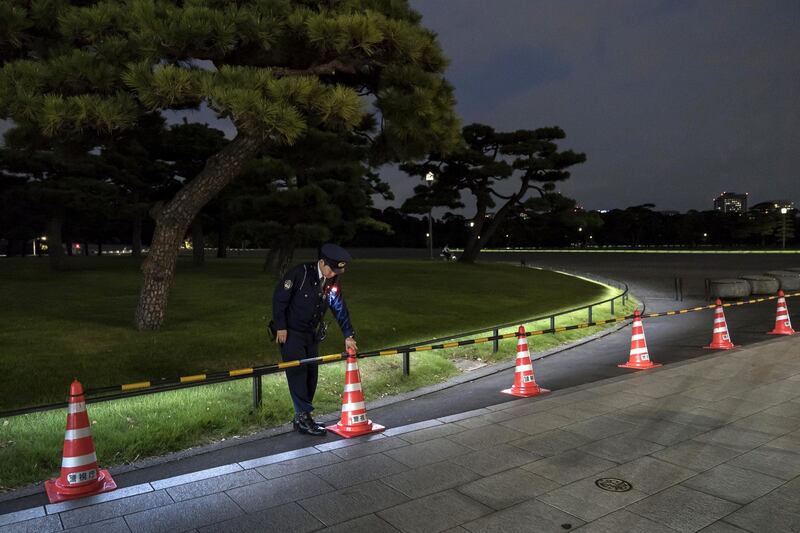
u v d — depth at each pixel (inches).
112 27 384.8
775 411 246.2
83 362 338.6
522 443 208.5
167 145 1088.8
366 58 448.8
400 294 773.9
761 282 878.4
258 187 900.0
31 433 220.2
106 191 1090.1
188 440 225.0
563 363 403.9
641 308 788.0
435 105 462.0
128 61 374.0
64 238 2568.9
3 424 227.3
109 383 308.3
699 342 481.7
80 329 438.3
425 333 505.4
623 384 301.4
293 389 226.2
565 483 171.3
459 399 297.0
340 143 685.3
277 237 853.2
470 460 192.1
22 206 1181.7
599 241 5216.5
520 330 308.5
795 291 946.7
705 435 215.0
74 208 1057.5
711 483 170.1
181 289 732.7
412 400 299.1
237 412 253.6
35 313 524.7
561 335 515.5
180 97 352.8
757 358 367.2
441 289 868.0
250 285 794.2
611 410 251.1
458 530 143.1
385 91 448.5
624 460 189.9
